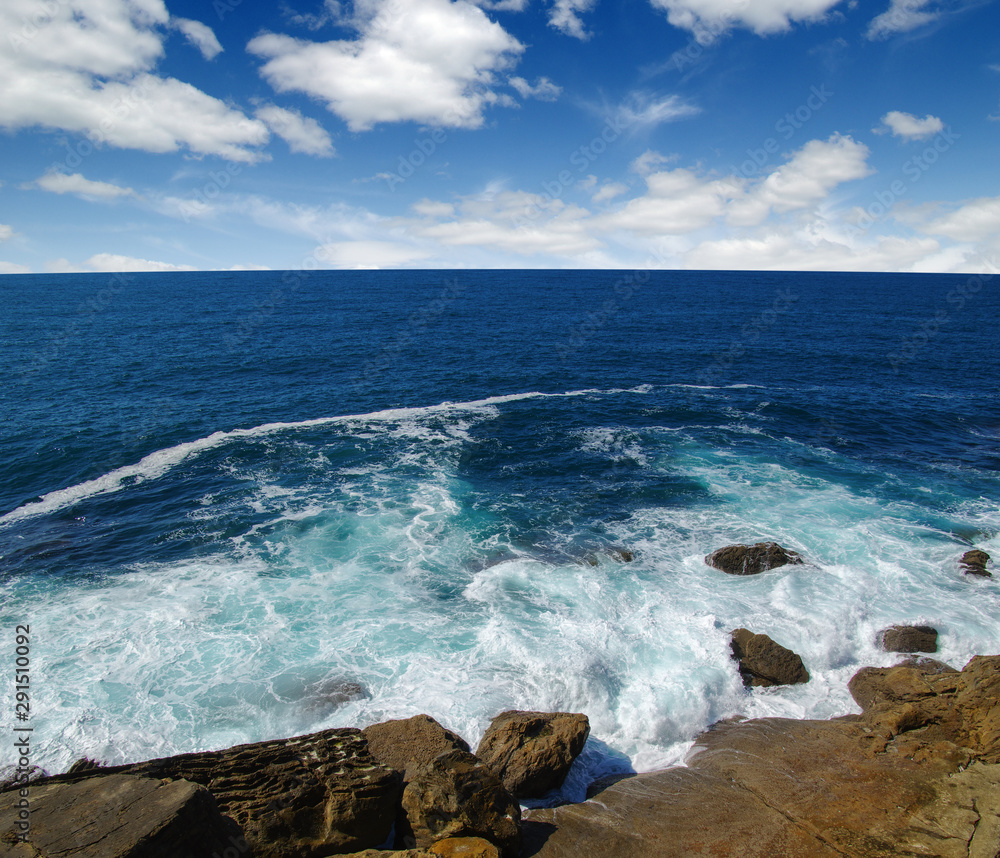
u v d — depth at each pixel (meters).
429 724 11.88
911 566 18.69
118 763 11.46
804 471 26.64
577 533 21.12
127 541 20.09
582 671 14.18
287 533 20.77
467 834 9.45
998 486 25.05
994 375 44.88
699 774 11.63
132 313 69.56
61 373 40.06
